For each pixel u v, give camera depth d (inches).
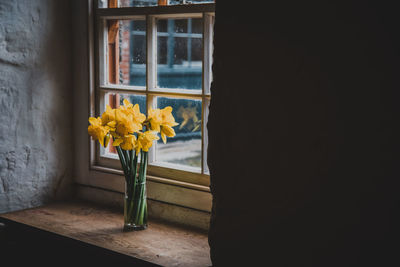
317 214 48.1
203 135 70.4
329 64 46.1
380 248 44.8
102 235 68.7
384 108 43.5
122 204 81.4
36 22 78.4
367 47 43.9
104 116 68.1
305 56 47.4
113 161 83.0
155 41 76.0
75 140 86.7
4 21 73.9
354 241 46.2
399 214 43.5
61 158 85.4
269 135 50.5
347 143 45.8
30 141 79.9
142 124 70.1
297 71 48.0
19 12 75.8
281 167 50.0
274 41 49.1
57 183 85.2
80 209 81.4
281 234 50.6
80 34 82.5
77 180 87.6
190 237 68.2
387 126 43.5
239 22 51.3
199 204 71.2
